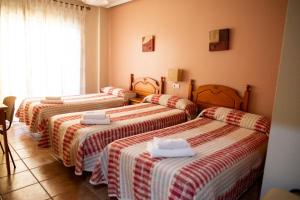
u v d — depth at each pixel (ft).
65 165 8.34
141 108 11.83
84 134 7.69
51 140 9.50
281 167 5.38
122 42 16.53
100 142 7.94
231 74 10.70
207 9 11.23
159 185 5.34
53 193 7.04
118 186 6.49
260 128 8.54
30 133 11.95
